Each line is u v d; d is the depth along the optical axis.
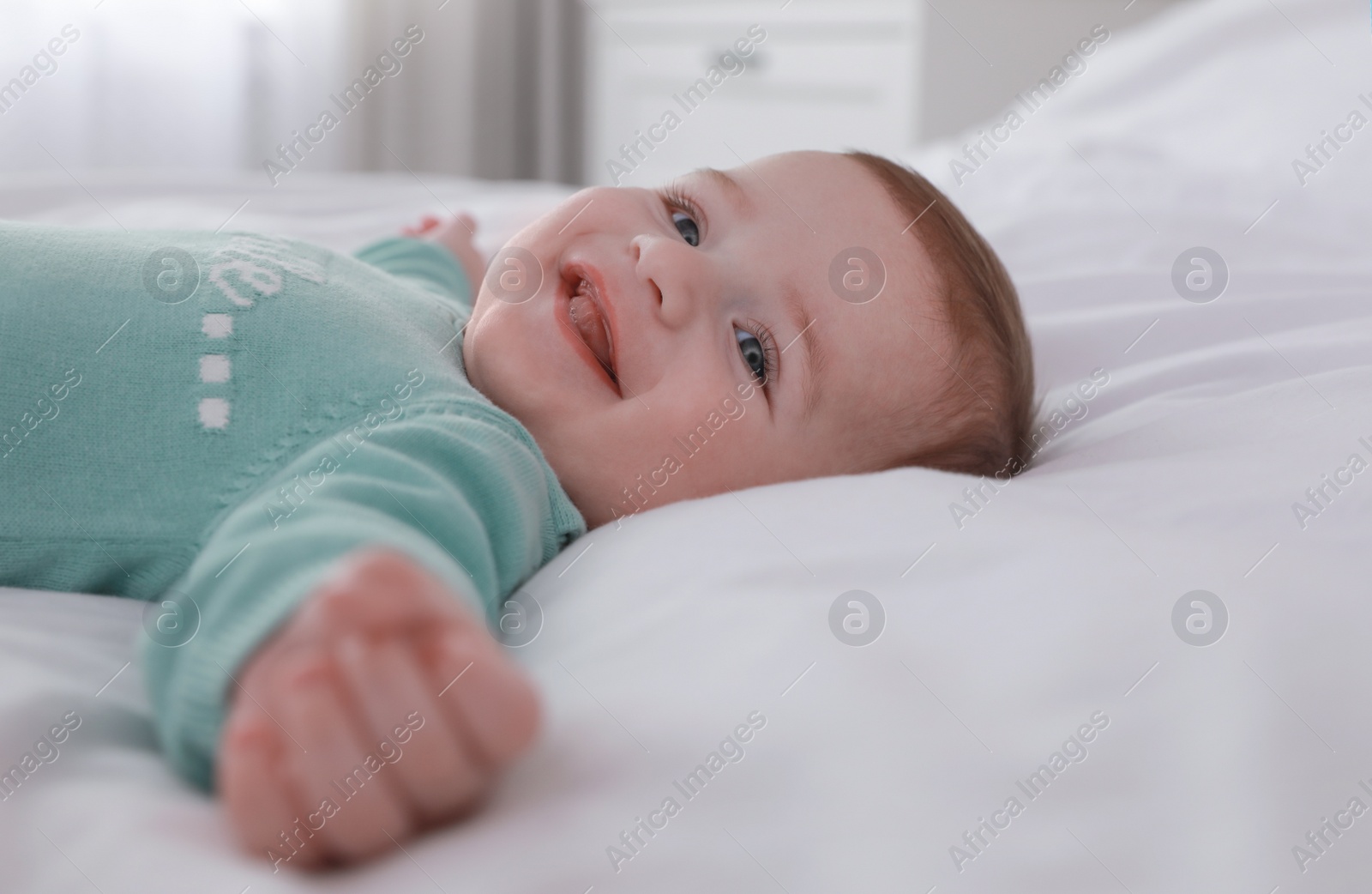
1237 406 0.89
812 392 0.92
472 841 0.45
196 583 0.54
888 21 2.93
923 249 0.98
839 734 0.50
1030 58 2.89
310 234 1.55
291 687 0.44
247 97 3.19
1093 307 1.30
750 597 0.60
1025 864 0.44
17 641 0.57
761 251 0.93
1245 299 1.21
